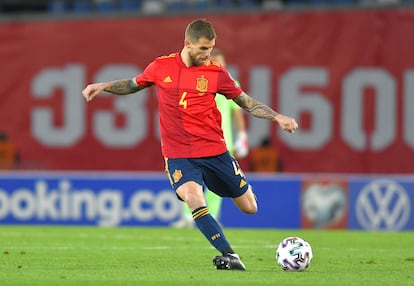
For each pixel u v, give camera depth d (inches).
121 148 2780.5
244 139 1873.8
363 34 2659.9
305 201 2285.9
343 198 2269.9
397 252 1550.2
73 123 2805.1
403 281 1053.8
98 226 2325.3
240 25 2691.9
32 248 1550.2
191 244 1679.4
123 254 1451.8
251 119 2701.8
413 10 2647.6
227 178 1178.0
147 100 2760.8
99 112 2790.4
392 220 2260.1
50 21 2819.9
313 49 2679.6
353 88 2672.2
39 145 2824.8
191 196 1131.9
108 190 2342.5
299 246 1152.2
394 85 2657.5
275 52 2689.5
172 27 2741.1
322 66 2677.2
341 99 2674.7
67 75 2807.6
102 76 2790.4
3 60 2839.6
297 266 1147.3
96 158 2797.7
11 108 2837.1
